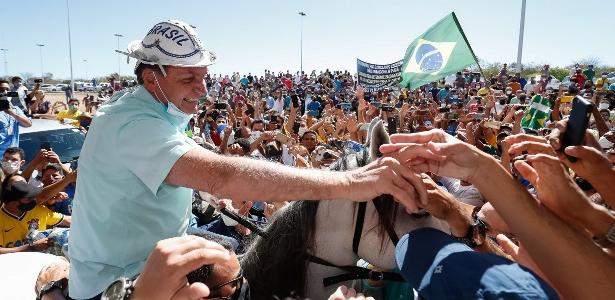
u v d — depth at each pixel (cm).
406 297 177
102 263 170
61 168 566
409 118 1032
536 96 887
